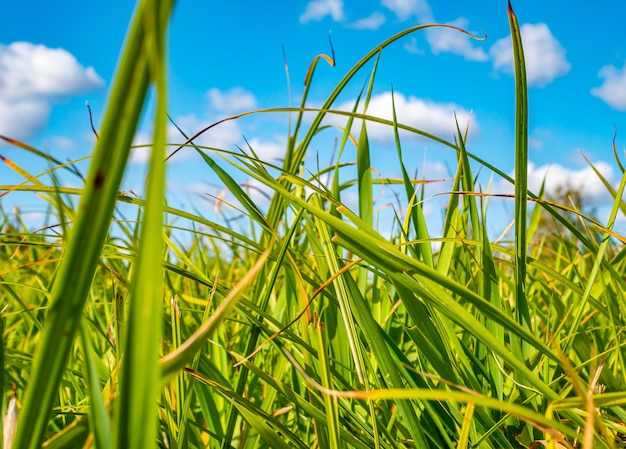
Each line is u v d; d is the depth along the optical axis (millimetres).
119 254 357
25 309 380
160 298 138
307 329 373
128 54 115
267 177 359
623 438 380
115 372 330
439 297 280
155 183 123
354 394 222
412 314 352
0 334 227
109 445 189
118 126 121
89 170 127
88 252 140
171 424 329
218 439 368
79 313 148
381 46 360
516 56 306
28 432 157
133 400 147
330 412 287
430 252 420
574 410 325
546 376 375
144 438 149
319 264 465
